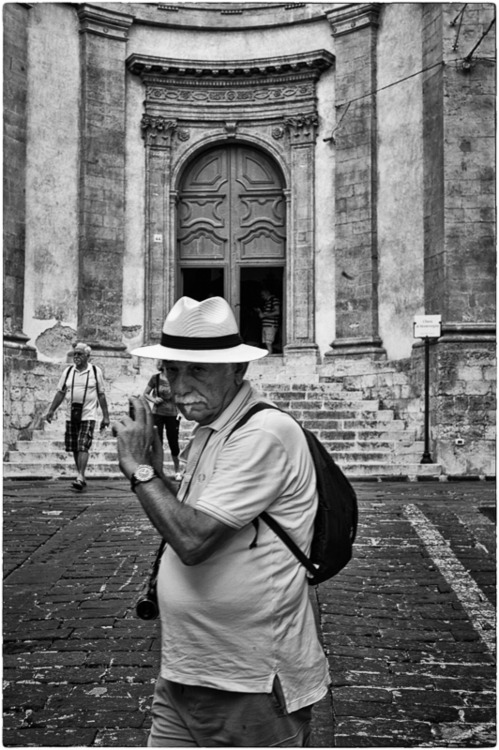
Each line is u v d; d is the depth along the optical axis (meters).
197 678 2.33
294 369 17.22
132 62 17.53
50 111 16.64
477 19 13.89
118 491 11.07
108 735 4.04
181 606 2.36
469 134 13.80
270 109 17.91
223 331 2.52
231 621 2.32
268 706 2.31
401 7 15.86
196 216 18.48
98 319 16.98
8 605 6.09
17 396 14.84
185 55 18.05
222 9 17.95
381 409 15.01
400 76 15.89
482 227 13.70
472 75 13.85
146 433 2.49
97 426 14.32
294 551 2.40
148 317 17.66
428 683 4.73
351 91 16.77
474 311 13.62
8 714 4.31
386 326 16.06
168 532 2.27
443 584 6.59
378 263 16.31
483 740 4.00
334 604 6.09
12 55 15.79
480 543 7.82
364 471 12.76
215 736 2.33
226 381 2.54
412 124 15.50
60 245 16.67
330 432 13.89
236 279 18.33
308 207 17.52
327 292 17.31
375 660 5.07
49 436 14.47
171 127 17.97
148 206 17.84
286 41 17.80
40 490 11.18
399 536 8.07
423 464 12.82
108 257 17.19
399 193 15.82
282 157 17.92
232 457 2.35
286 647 2.35
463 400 13.32
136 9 17.70
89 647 5.23
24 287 16.05
